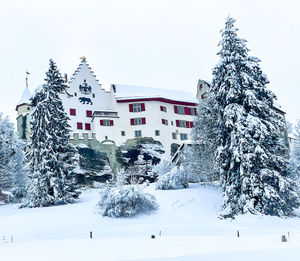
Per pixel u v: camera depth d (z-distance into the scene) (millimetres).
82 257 13492
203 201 33688
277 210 25516
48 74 40219
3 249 16719
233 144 27281
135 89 75125
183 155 44094
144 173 63875
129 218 29188
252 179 26062
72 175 39031
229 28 30188
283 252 12844
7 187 47188
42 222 27594
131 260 12602
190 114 75625
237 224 24250
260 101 27953
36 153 36656
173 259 12469
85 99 70000
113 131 67500
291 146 71250
